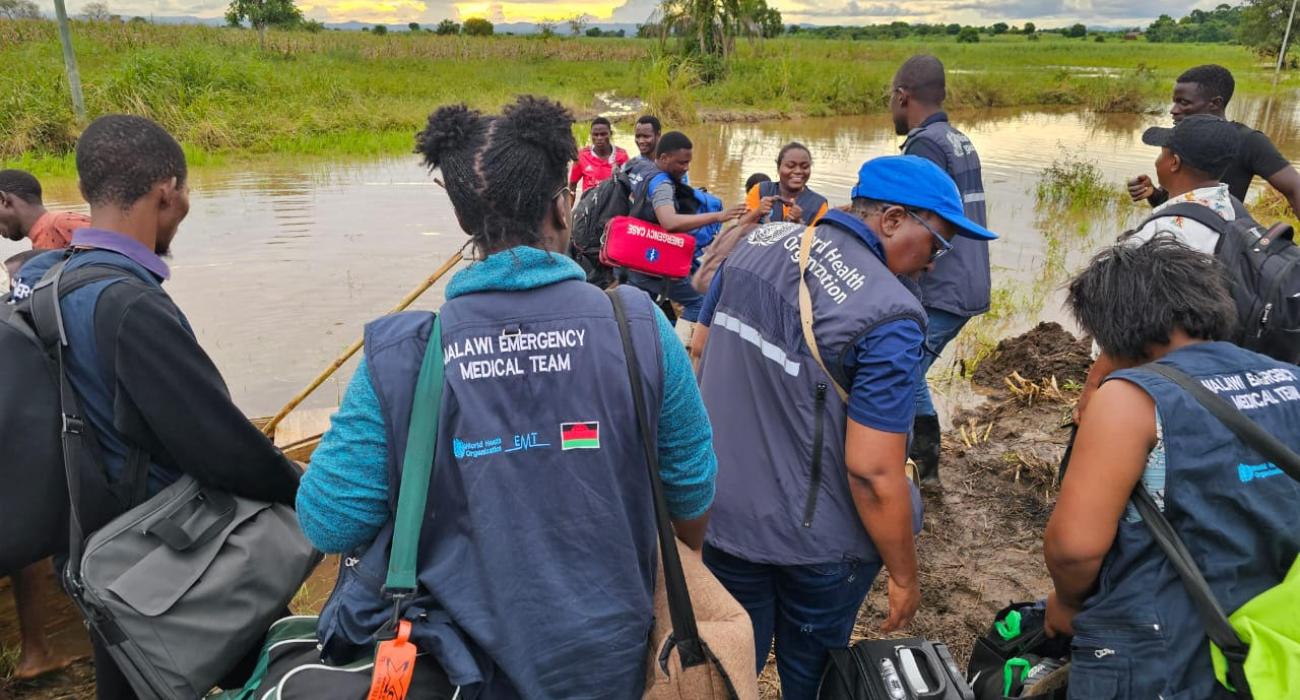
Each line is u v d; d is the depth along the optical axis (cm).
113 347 191
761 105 2656
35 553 197
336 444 152
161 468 203
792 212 507
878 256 237
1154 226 321
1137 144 1839
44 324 193
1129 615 187
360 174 1303
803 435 228
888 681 214
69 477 192
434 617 152
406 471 149
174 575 190
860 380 216
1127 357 206
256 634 203
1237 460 180
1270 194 1115
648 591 164
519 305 154
